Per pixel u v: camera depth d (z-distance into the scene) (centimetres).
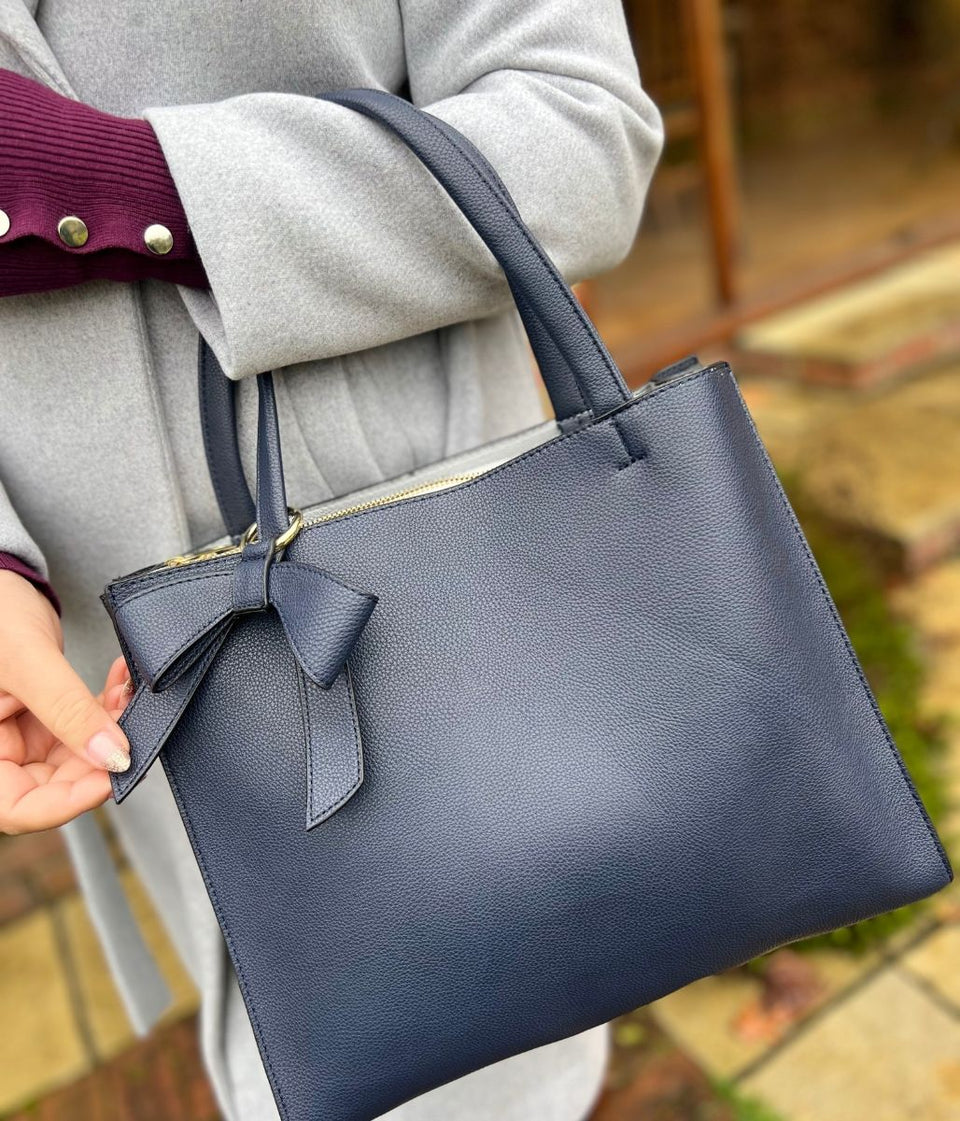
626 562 66
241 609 64
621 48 75
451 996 67
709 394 67
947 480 268
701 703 66
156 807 91
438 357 86
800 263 390
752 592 66
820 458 285
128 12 67
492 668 67
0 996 171
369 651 67
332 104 67
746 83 754
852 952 156
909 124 744
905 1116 132
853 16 818
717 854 66
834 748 67
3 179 61
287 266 66
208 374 74
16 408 73
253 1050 92
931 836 69
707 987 154
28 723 70
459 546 67
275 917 68
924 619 232
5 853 200
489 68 72
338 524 67
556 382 74
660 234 495
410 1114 97
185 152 63
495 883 66
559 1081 105
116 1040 160
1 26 65
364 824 66
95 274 66
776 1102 136
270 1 68
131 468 76
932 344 360
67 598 82
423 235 69
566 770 66
